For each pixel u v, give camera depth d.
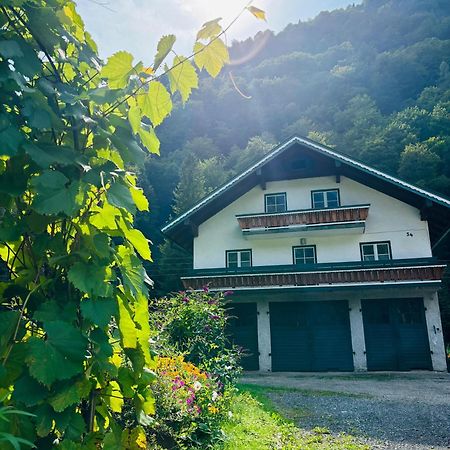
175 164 53.03
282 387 10.86
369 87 62.75
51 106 1.34
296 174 17.42
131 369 1.47
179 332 8.28
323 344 15.32
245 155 50.25
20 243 1.42
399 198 16.12
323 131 56.16
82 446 1.15
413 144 41.28
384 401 8.69
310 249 16.52
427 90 53.59
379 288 14.44
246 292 15.55
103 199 1.45
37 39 1.35
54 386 1.10
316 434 5.95
